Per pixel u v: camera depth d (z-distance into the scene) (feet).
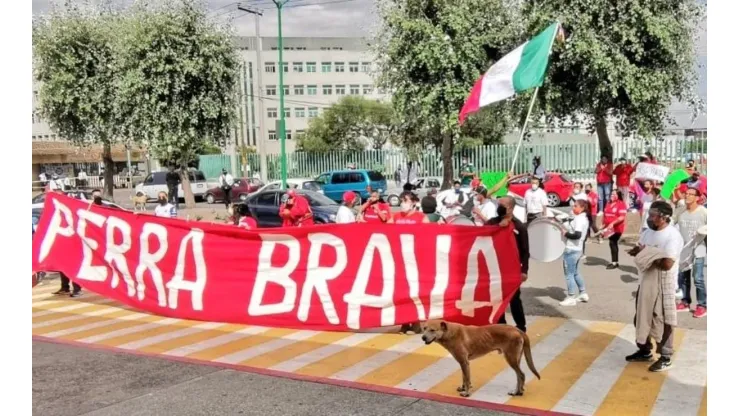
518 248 23.57
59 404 18.72
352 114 211.41
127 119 74.38
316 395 19.02
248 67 316.60
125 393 19.62
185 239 29.14
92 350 24.64
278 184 91.25
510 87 28.07
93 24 86.38
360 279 25.85
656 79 53.36
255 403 18.47
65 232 32.40
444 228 24.45
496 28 64.54
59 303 33.71
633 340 23.66
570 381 19.49
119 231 30.83
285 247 27.22
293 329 27.12
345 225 26.13
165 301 29.55
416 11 65.36
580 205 29.43
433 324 18.34
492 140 141.49
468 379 18.43
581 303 29.73
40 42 83.82
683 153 78.79
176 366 22.34
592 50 51.85
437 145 108.37
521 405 17.62
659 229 20.34
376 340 25.12
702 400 17.60
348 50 320.50
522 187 77.20
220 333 26.78
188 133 73.41
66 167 182.19
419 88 65.57
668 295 19.79
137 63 72.33
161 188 113.50
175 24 71.36
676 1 54.75
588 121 63.82
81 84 85.56
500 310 23.45
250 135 315.78
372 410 17.63
